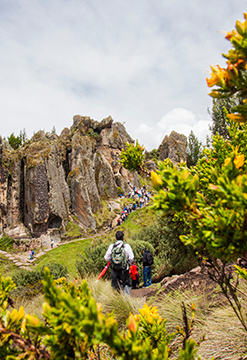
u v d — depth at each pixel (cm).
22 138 4753
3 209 2523
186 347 51
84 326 47
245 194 50
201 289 330
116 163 4156
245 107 64
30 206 2566
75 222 2881
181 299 305
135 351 46
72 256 1975
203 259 133
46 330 52
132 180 4275
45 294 50
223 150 129
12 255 2148
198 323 242
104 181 3712
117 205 3450
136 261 754
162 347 56
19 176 2739
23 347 59
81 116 4300
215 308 263
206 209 60
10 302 74
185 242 61
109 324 45
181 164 132
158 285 489
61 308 48
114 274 420
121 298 343
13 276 769
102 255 758
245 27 55
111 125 4444
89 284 449
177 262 684
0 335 63
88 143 3547
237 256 57
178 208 59
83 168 3203
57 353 53
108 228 2930
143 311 96
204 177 116
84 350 53
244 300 242
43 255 2066
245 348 192
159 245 812
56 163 2889
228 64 63
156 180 61
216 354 195
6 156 2762
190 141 3244
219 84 63
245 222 54
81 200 2942
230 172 62
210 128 964
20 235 2498
